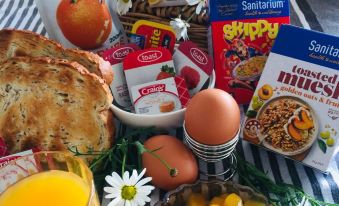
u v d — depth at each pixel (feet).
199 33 1.35
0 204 0.92
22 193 0.93
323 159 1.12
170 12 1.31
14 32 1.14
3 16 1.76
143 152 1.07
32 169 0.98
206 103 1.01
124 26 1.41
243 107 1.34
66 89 1.11
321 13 1.74
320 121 1.11
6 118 1.17
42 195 0.93
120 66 1.28
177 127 1.25
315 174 1.15
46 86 1.13
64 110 1.13
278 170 1.16
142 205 0.99
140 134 1.22
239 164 1.13
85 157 1.13
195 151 1.09
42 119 1.14
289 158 1.17
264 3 1.24
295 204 1.05
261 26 1.26
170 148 1.07
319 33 1.09
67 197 0.93
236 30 1.26
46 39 1.13
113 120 1.19
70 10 1.30
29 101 1.15
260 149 1.22
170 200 0.99
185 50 1.29
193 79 1.28
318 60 1.10
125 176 1.00
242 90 1.32
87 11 1.30
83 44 1.37
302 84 1.13
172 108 1.21
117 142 1.18
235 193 1.01
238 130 1.07
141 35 1.32
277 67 1.16
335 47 1.08
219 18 1.25
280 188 1.07
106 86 1.09
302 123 1.13
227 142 1.04
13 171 0.98
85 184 0.93
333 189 1.11
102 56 1.26
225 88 1.33
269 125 1.17
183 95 1.23
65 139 1.15
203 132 1.02
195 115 1.02
